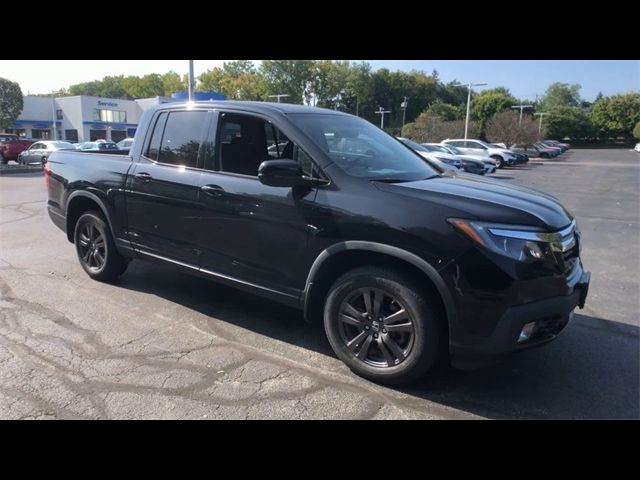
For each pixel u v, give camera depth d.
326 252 3.33
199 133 4.18
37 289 5.04
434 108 89.25
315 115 4.06
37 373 3.34
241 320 4.36
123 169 4.68
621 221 10.40
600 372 3.55
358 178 3.37
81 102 61.41
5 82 41.91
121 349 3.74
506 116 47.72
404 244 3.03
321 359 3.65
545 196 3.56
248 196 3.71
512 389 3.29
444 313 3.12
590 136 89.62
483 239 2.86
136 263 6.00
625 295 5.38
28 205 10.96
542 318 2.93
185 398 3.08
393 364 3.22
